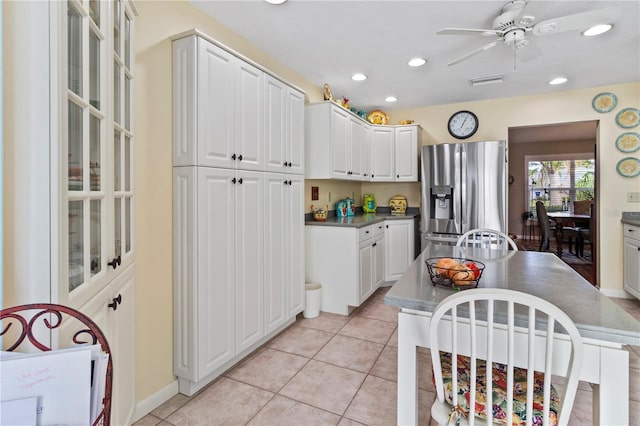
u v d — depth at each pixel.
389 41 2.54
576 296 1.23
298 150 2.78
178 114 1.87
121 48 1.34
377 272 3.64
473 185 3.71
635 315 3.14
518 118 3.97
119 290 1.29
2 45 0.79
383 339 2.63
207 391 1.94
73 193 0.91
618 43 2.57
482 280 1.45
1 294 0.80
